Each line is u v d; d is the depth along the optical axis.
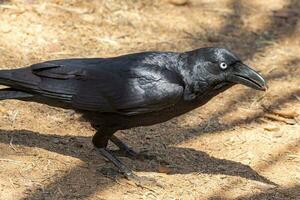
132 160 10.80
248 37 14.98
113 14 14.61
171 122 12.08
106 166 10.35
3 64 12.48
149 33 14.47
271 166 11.03
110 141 11.41
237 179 10.48
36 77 9.98
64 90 9.91
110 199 9.59
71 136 11.09
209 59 9.80
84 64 10.08
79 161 10.34
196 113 12.42
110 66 10.03
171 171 10.56
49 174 9.89
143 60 10.05
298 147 11.65
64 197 9.46
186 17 15.16
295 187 10.47
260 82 9.77
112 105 9.84
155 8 15.14
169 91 9.74
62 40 13.55
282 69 14.09
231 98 13.02
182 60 10.00
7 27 13.44
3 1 14.00
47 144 10.68
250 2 15.95
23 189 9.48
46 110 11.70
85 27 14.07
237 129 12.08
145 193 9.88
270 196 10.14
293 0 16.12
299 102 13.09
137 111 9.84
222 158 11.13
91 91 9.89
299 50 14.82
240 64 9.88
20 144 10.52
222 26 15.17
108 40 13.91
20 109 11.56
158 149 11.20
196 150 11.30
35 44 13.26
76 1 14.50
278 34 15.20
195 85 9.88
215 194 10.02
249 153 11.34
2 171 9.80
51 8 14.16
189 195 9.93
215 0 15.80
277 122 12.49
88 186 9.80
